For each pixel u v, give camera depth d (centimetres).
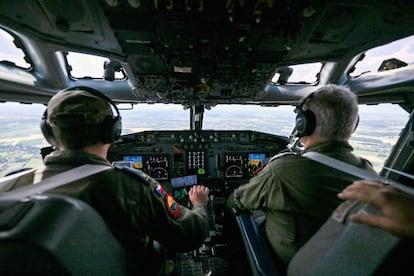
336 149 100
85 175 83
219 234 228
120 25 178
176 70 241
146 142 280
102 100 97
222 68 237
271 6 148
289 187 99
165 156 283
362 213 55
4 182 85
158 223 101
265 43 194
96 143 96
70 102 88
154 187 103
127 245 92
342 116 97
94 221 68
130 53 221
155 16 159
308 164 97
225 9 150
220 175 290
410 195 52
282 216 103
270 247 119
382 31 189
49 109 90
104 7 158
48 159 91
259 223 162
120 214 87
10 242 47
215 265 198
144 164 281
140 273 104
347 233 61
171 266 143
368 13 163
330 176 91
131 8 157
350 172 84
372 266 52
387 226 49
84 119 89
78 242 59
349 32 189
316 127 103
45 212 55
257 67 236
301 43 205
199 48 200
